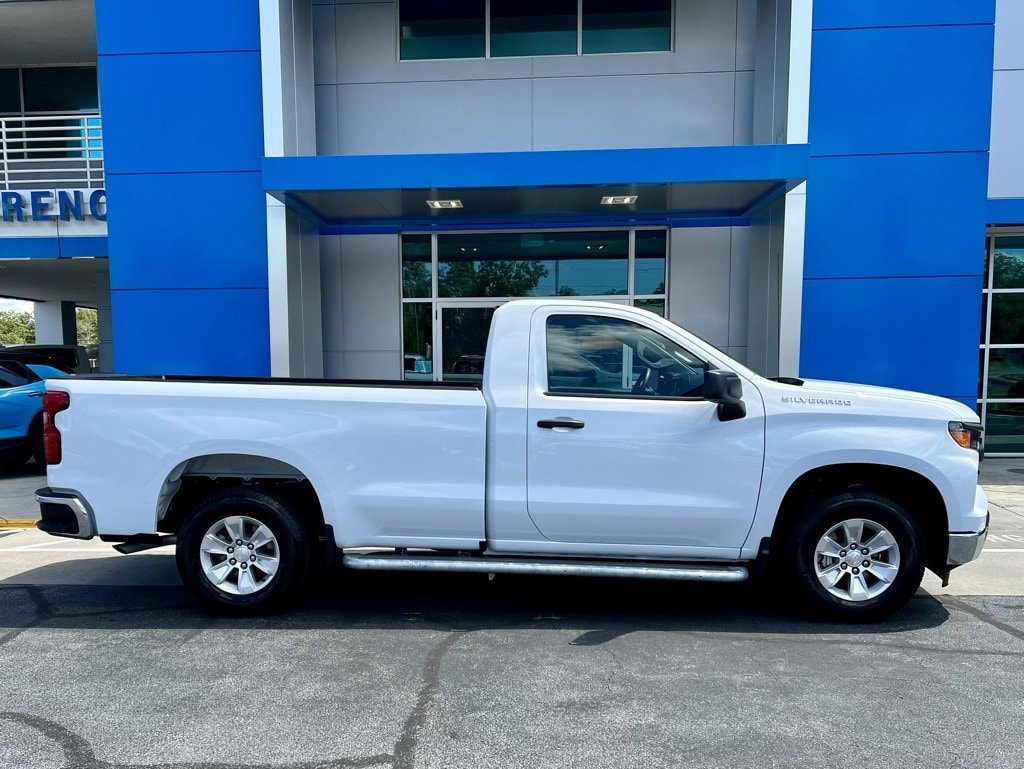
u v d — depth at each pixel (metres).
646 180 7.93
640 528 4.19
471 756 2.84
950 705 3.26
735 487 4.14
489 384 4.27
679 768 2.76
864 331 8.80
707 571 4.11
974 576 5.25
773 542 4.40
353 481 4.28
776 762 2.80
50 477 4.36
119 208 9.24
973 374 8.75
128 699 3.32
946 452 4.10
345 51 10.16
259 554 4.41
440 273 10.47
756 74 9.62
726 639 4.04
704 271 10.02
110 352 14.90
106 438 4.30
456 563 4.26
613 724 3.09
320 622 4.32
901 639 4.04
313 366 9.95
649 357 4.34
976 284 8.67
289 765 2.78
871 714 3.18
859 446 4.06
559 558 4.37
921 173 8.65
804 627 4.23
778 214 8.61
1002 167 10.00
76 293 19.03
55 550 6.16
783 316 8.52
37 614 4.50
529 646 3.94
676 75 9.91
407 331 10.52
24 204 10.95
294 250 9.19
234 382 4.55
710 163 7.87
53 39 12.74
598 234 10.26
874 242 8.73
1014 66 9.86
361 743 2.94
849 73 8.64
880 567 4.22
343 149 10.26
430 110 10.17
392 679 3.52
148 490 4.30
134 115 9.16
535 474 4.20
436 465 4.26
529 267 10.38
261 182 8.87
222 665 3.69
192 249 9.21
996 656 3.81
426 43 10.23
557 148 10.09
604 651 3.87
